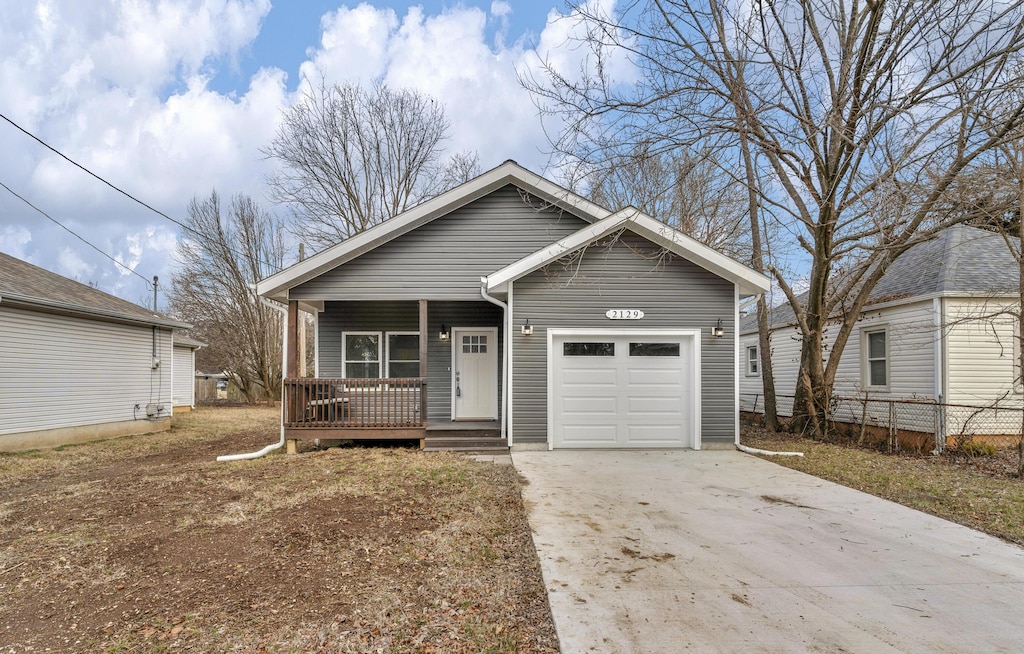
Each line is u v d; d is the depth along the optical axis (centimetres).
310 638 323
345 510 562
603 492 650
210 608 363
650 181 1291
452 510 568
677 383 957
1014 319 1006
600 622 333
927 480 729
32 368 1098
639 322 944
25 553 464
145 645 321
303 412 952
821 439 1123
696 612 346
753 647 305
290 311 980
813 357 1161
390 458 847
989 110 730
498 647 312
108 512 582
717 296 951
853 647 306
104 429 1300
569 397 948
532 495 632
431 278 1001
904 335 1093
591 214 1013
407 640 320
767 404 1309
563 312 938
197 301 2623
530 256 900
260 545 467
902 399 1088
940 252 1135
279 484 683
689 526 524
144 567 429
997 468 827
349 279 992
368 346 1175
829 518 553
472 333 1184
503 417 996
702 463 830
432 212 1001
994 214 814
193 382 2275
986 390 998
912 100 765
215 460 896
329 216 2341
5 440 1035
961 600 367
